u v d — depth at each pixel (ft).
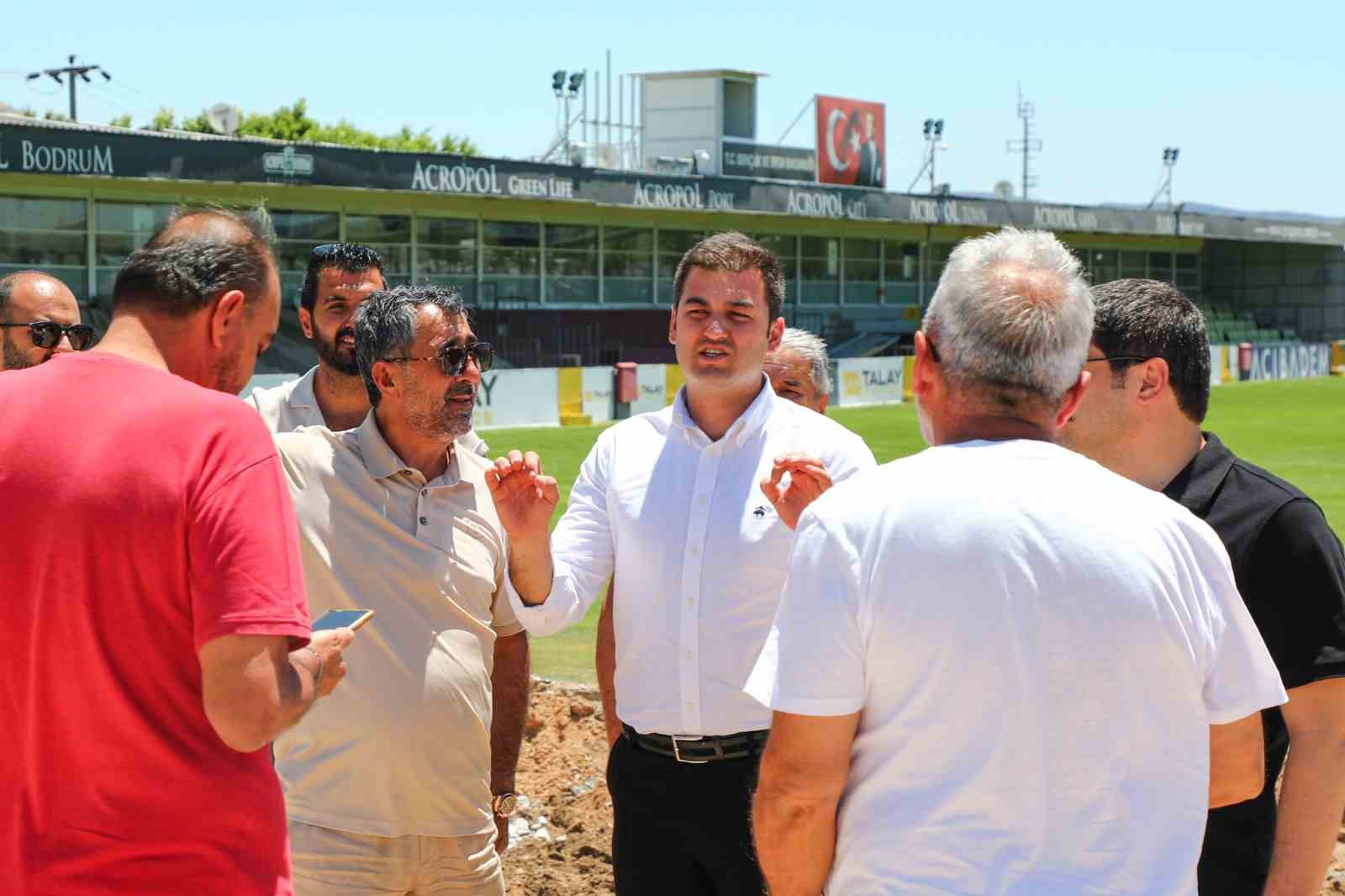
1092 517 7.76
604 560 13.66
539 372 94.27
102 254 102.58
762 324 13.15
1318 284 207.92
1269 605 9.75
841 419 99.55
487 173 115.14
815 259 162.09
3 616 8.25
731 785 12.71
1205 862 10.24
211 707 8.15
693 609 12.70
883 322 169.48
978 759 7.54
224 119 122.31
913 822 7.61
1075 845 7.48
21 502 8.23
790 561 8.18
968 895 7.40
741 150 158.51
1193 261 214.90
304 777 12.18
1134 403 10.37
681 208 133.18
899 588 7.70
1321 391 136.67
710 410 13.19
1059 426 8.70
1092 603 7.59
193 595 8.23
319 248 16.84
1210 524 10.03
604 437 14.02
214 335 9.15
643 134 162.61
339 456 12.66
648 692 12.93
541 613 12.80
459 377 12.53
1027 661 7.54
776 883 8.29
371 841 12.09
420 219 125.59
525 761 21.45
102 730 8.27
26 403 8.47
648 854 13.11
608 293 142.51
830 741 7.82
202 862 8.47
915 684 7.65
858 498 8.02
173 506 8.19
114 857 8.32
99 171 90.22
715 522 12.76
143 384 8.53
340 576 12.34
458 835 12.46
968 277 8.29
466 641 12.59
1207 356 10.47
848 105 164.04
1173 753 7.72
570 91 146.92
